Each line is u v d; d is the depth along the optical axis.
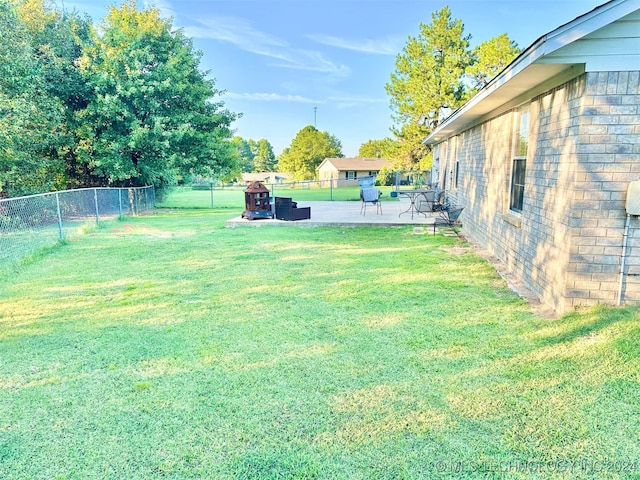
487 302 4.07
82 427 2.15
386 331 3.36
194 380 2.61
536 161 4.41
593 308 3.54
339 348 3.04
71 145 12.88
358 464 1.86
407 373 2.66
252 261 6.05
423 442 2.00
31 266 5.85
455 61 19.28
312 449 1.96
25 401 2.40
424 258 6.11
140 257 6.45
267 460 1.89
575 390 2.42
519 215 5.15
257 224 9.89
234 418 2.21
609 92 3.34
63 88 12.52
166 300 4.26
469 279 4.93
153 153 14.38
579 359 2.78
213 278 5.11
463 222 8.95
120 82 13.13
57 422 2.19
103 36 13.80
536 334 3.24
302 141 46.91
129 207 13.46
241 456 1.92
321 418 2.20
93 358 2.94
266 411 2.27
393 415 2.22
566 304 3.66
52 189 12.23
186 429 2.12
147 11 14.92
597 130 3.41
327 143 49.62
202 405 2.33
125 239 8.20
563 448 1.94
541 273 4.20
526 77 3.97
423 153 21.55
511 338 3.18
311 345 3.11
